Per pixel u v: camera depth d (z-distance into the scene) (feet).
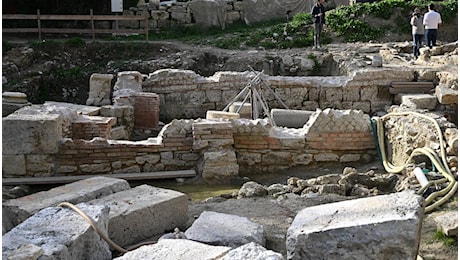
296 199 21.90
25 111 30.73
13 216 17.01
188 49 60.59
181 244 13.14
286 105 45.32
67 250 12.82
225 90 46.14
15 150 27.40
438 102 37.37
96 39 68.08
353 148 30.14
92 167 28.30
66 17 64.85
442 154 24.39
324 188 23.02
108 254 14.89
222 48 62.80
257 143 29.55
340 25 65.26
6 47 60.39
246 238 15.61
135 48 61.26
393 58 52.70
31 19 68.13
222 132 28.50
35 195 18.42
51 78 56.65
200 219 16.96
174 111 46.37
